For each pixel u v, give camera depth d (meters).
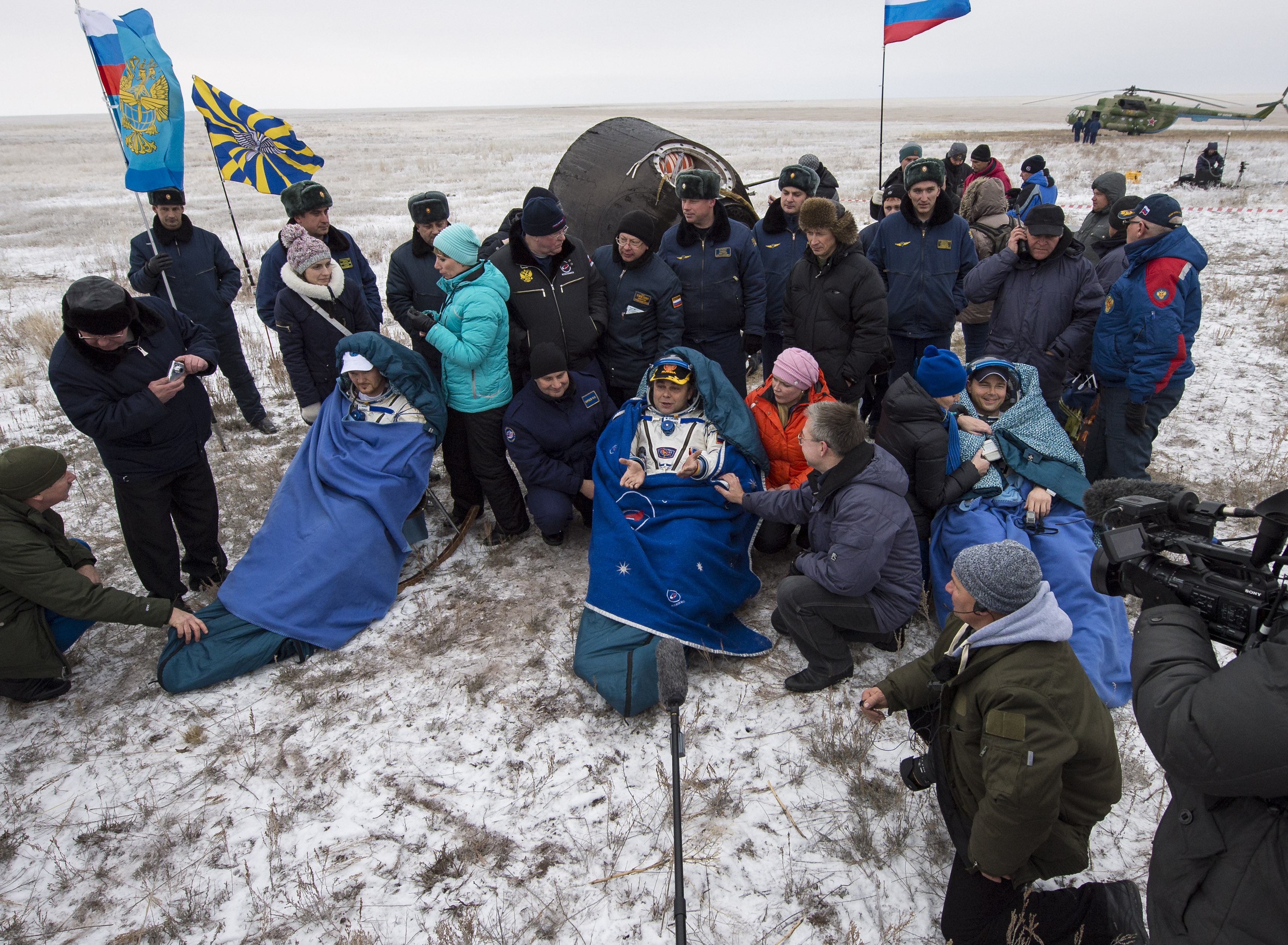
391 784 3.31
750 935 2.66
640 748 3.44
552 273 4.89
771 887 2.82
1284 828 1.63
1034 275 5.15
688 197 5.14
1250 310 9.37
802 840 2.99
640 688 3.50
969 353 7.04
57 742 3.62
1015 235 5.14
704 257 5.40
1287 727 1.51
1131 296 4.50
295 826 3.14
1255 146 31.75
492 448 4.78
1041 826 2.17
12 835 3.16
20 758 3.54
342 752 3.48
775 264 6.24
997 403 4.23
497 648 4.12
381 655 4.11
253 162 8.36
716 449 4.36
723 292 5.45
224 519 5.48
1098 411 5.02
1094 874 2.82
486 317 4.40
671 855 2.95
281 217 19.50
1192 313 4.47
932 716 2.82
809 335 5.17
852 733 3.39
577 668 3.74
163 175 5.15
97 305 3.53
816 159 7.72
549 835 3.05
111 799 3.31
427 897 2.83
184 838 3.11
